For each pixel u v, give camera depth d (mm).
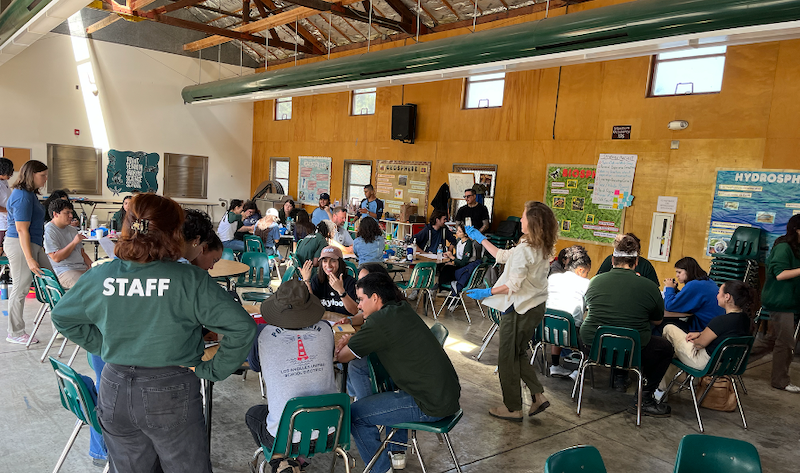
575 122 7766
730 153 6293
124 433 1626
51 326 4996
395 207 10562
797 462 3232
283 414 2010
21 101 10820
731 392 4000
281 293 2225
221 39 11594
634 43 4758
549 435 3420
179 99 12930
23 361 4078
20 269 4434
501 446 3229
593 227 7586
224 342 1640
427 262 5797
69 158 11492
